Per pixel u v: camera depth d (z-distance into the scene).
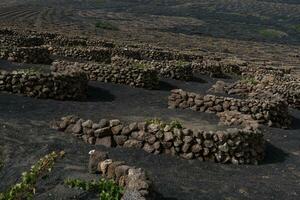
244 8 167.88
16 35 41.34
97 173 12.00
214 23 123.56
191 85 32.44
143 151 15.37
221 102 22.88
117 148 15.42
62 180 11.23
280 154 18.14
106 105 22.41
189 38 84.06
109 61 36.72
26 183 8.88
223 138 15.77
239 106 22.66
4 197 8.70
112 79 27.45
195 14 143.38
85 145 15.19
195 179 13.62
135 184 10.64
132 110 21.98
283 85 30.56
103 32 73.25
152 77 28.22
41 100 20.94
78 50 35.25
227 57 58.06
